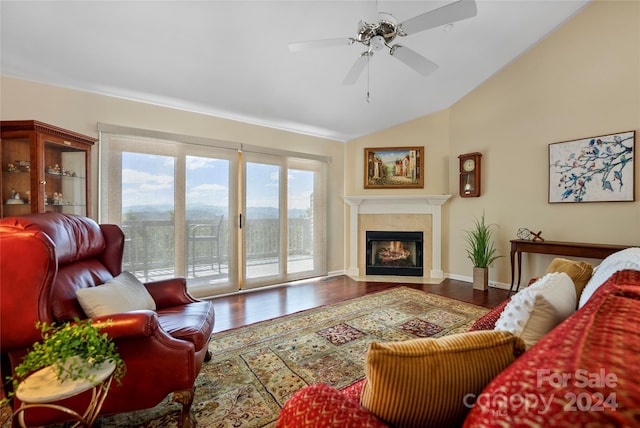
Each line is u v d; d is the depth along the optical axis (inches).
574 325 26.0
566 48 128.3
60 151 104.7
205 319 71.1
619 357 18.6
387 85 144.0
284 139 172.7
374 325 107.5
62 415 51.4
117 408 53.2
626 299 31.8
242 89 128.6
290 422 28.2
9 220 54.8
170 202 133.9
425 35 115.0
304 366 79.7
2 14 81.0
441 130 180.7
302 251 180.4
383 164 192.2
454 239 178.2
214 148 146.4
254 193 159.9
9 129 90.3
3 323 47.8
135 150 125.7
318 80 131.5
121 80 112.4
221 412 61.6
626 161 112.5
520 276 135.8
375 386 25.0
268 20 94.9
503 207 153.0
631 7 111.2
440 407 24.5
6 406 56.9
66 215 69.7
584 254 114.5
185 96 127.3
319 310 124.7
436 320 111.9
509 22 116.5
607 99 117.3
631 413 13.9
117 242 82.3
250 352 87.6
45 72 103.7
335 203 196.7
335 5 92.3
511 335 27.7
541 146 137.6
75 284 61.4
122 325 50.6
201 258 142.6
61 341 41.8
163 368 54.7
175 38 97.0
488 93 158.2
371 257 198.2
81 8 82.7
